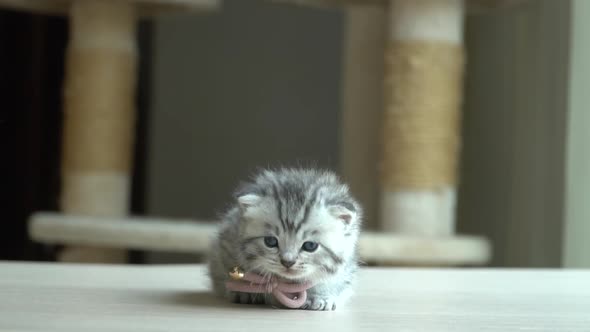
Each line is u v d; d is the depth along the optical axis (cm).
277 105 216
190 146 219
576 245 139
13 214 205
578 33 140
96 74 155
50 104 206
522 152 161
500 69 170
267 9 215
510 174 166
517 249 162
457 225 184
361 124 162
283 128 216
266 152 217
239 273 73
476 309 77
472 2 154
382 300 79
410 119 141
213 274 78
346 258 74
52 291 78
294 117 215
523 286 89
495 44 173
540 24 154
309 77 213
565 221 141
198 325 68
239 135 218
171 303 75
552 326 71
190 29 218
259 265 73
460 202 184
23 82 204
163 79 218
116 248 155
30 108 205
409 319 72
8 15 201
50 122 206
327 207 73
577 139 139
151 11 168
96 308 72
